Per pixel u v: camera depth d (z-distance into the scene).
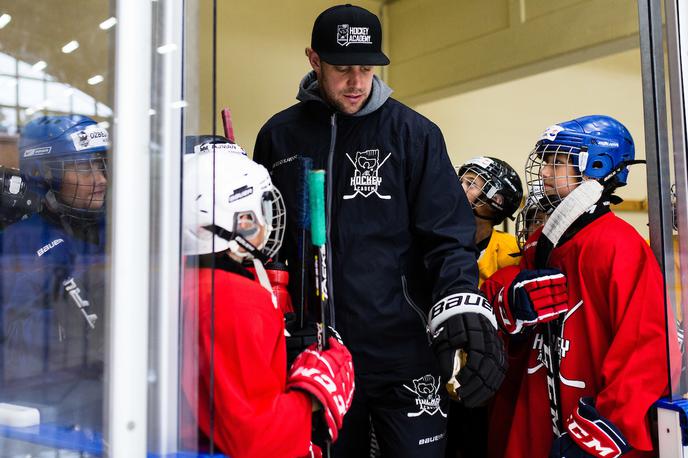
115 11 1.00
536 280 1.80
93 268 1.08
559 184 1.92
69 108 1.18
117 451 0.95
